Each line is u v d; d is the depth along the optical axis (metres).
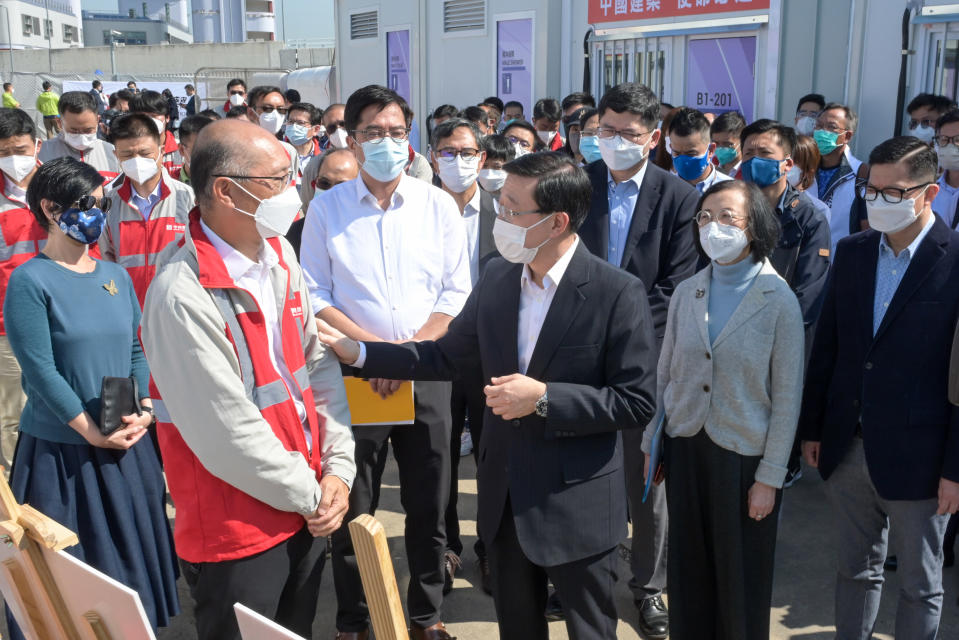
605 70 9.21
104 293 2.87
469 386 3.60
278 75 17.05
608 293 2.30
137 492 2.93
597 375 2.34
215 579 2.07
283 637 1.39
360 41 13.42
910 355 2.57
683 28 8.10
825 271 3.81
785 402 2.54
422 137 12.00
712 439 2.63
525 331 2.41
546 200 2.21
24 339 2.68
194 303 1.92
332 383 2.37
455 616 3.45
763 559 2.66
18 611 1.86
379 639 1.42
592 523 2.34
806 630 3.30
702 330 2.62
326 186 4.04
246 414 1.95
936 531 2.62
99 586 1.63
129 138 3.89
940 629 3.26
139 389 2.97
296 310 2.22
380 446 3.00
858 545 2.81
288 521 2.12
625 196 3.52
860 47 6.80
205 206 2.01
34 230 4.06
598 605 2.40
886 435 2.61
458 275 3.21
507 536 2.43
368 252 3.05
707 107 8.11
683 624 2.81
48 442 2.78
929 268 2.56
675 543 2.78
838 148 5.22
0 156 3.93
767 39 7.45
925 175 2.51
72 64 29.50
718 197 2.54
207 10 37.34
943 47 6.33
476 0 10.69
